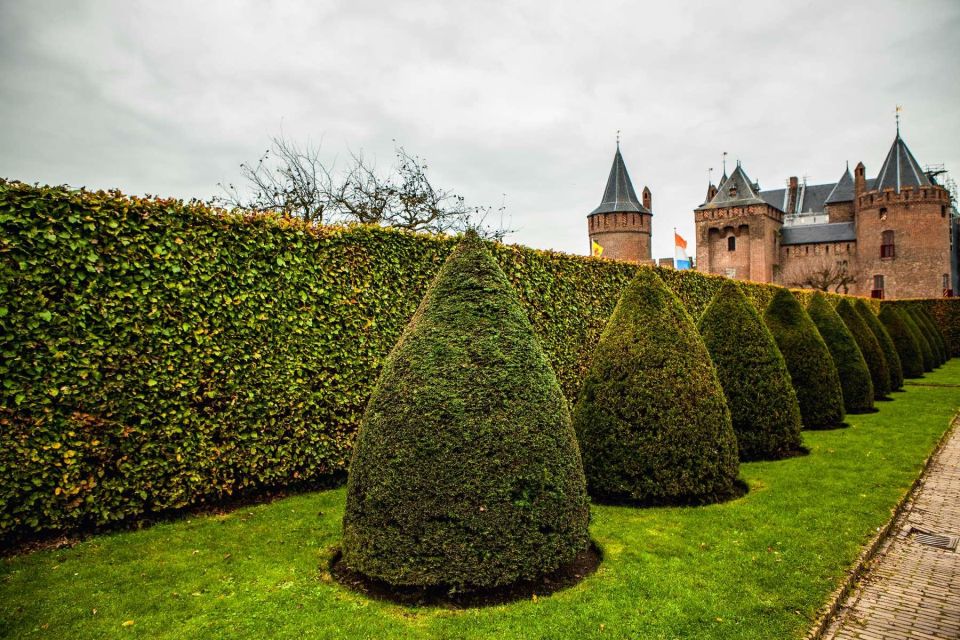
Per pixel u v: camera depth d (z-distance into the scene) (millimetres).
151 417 6164
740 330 9164
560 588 4684
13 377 5344
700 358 7074
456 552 4398
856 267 60375
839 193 66750
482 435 4496
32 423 5465
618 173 58719
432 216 22109
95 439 5801
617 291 12539
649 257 59250
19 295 5367
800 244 64375
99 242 5832
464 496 4422
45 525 5586
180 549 5504
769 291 20547
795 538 5695
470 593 4520
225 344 6691
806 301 24188
